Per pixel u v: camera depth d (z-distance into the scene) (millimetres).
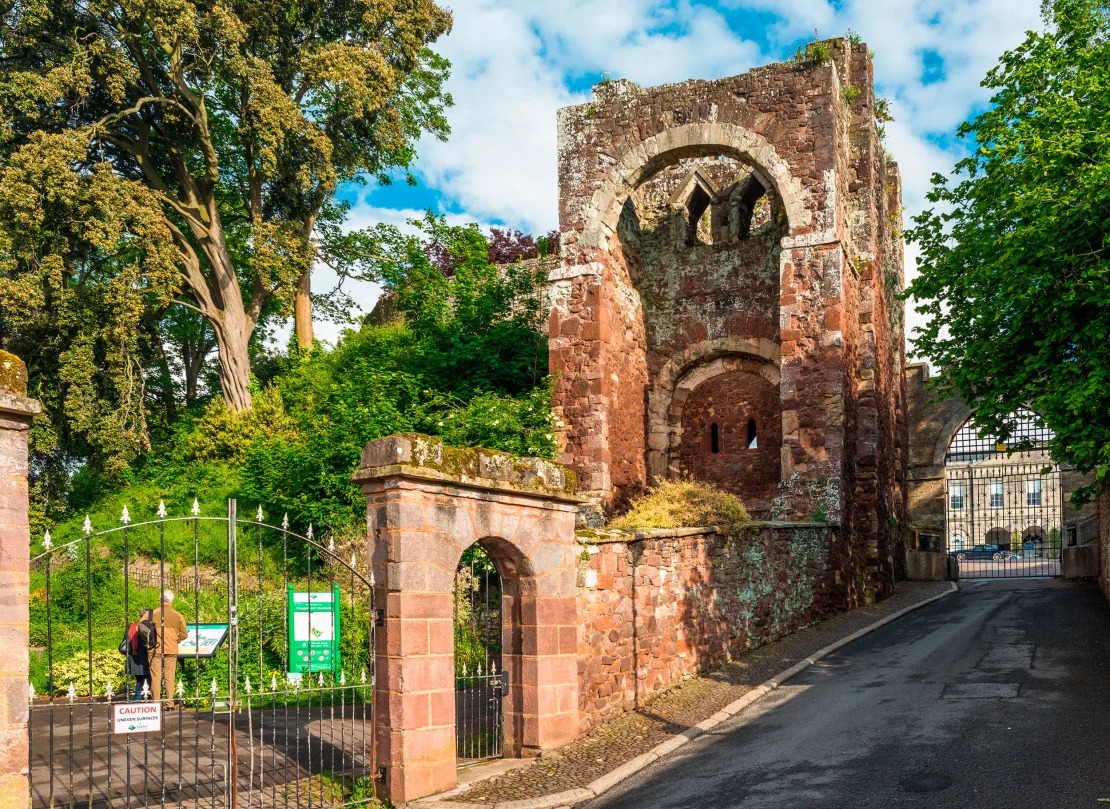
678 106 18812
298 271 21531
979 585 23938
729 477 20328
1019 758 7344
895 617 16469
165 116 21516
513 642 8633
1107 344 9906
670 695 10656
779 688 10844
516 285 21141
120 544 17266
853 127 19953
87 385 19797
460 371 19656
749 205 21281
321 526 16109
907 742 7996
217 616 13648
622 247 20094
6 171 18047
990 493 58719
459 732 9602
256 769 8133
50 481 21391
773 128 18094
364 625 12641
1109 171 9414
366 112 21656
